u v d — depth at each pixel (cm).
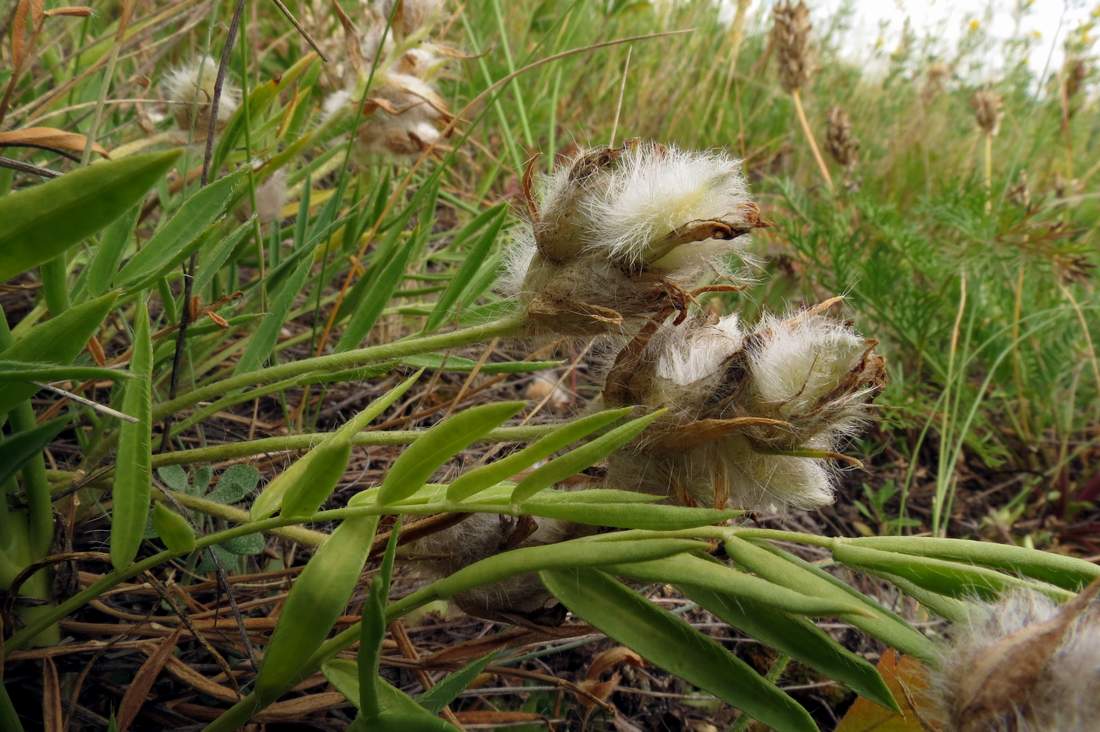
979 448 37
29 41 17
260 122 26
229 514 17
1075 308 39
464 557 16
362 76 25
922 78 74
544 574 15
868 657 26
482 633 22
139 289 16
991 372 34
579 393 34
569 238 16
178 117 24
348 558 14
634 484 16
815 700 24
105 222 12
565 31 43
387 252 25
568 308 16
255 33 27
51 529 16
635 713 22
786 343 15
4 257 12
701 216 15
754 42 69
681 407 15
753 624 14
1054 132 71
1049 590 13
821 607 13
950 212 46
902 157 65
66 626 17
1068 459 37
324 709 19
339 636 14
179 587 18
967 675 12
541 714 21
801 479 16
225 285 26
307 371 19
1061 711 12
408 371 29
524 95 46
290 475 16
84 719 17
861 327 42
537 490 14
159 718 17
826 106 68
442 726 13
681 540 13
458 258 30
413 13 25
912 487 36
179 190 24
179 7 25
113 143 27
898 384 37
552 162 19
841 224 45
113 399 19
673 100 55
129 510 14
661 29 61
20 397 14
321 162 27
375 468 26
